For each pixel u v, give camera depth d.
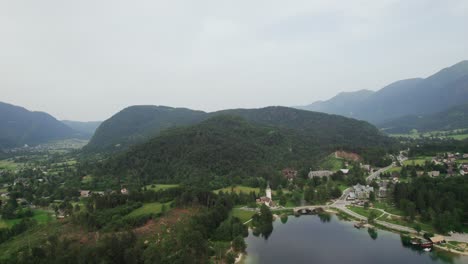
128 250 123.12
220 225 176.38
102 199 188.88
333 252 152.75
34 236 150.38
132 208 182.12
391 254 147.25
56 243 131.12
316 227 193.25
